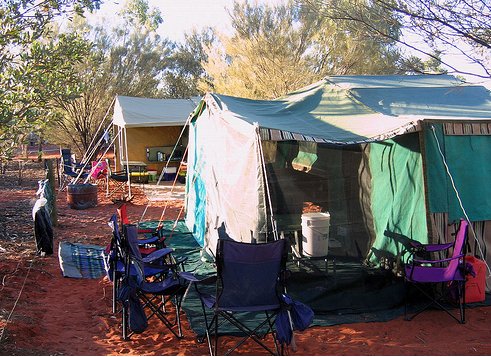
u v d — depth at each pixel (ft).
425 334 16.19
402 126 18.71
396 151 20.06
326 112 23.59
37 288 20.27
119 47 81.82
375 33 15.90
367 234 19.63
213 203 25.13
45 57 16.80
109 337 15.88
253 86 59.57
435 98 25.25
